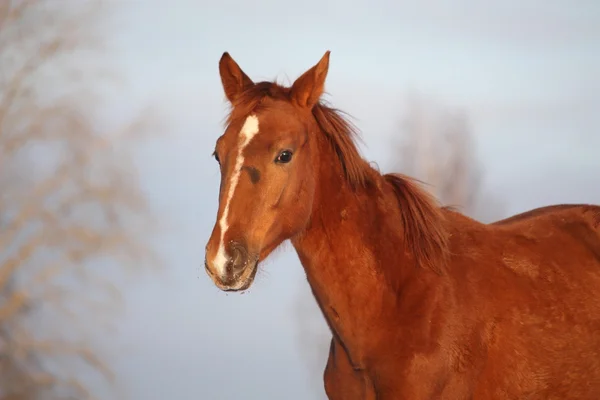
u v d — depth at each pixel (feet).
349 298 32.65
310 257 33.19
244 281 30.55
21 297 99.35
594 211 36.86
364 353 32.58
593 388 33.96
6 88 109.19
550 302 33.60
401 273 32.81
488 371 32.58
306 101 32.78
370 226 33.06
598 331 34.01
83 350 98.89
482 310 32.76
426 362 31.63
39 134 108.06
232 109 32.86
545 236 35.63
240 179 30.94
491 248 34.37
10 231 102.94
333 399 34.30
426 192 34.09
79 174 104.22
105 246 101.71
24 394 98.22
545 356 33.04
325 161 33.17
